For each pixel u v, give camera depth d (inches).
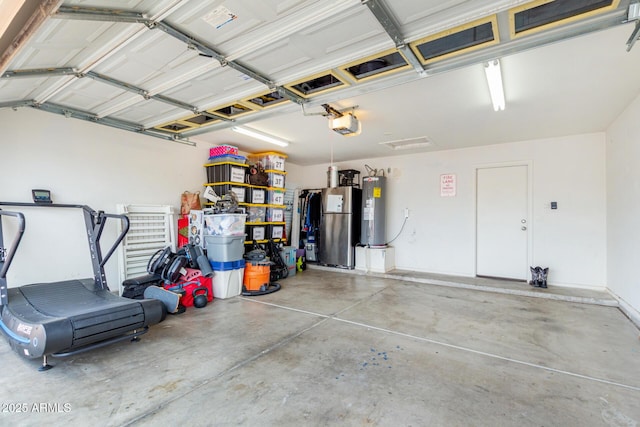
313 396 79.7
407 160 252.1
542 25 78.4
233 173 210.4
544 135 192.2
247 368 94.0
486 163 219.0
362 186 263.9
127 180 175.6
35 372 91.0
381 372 92.3
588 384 86.4
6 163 133.1
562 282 193.9
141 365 95.7
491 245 219.1
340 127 147.8
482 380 88.4
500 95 123.0
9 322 99.2
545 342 114.9
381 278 230.2
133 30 78.2
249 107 137.1
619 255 158.1
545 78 113.8
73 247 153.1
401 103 139.3
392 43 84.9
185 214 199.9
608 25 74.4
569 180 192.4
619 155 157.4
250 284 185.5
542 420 71.0
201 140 214.2
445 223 234.8
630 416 72.4
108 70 101.5
